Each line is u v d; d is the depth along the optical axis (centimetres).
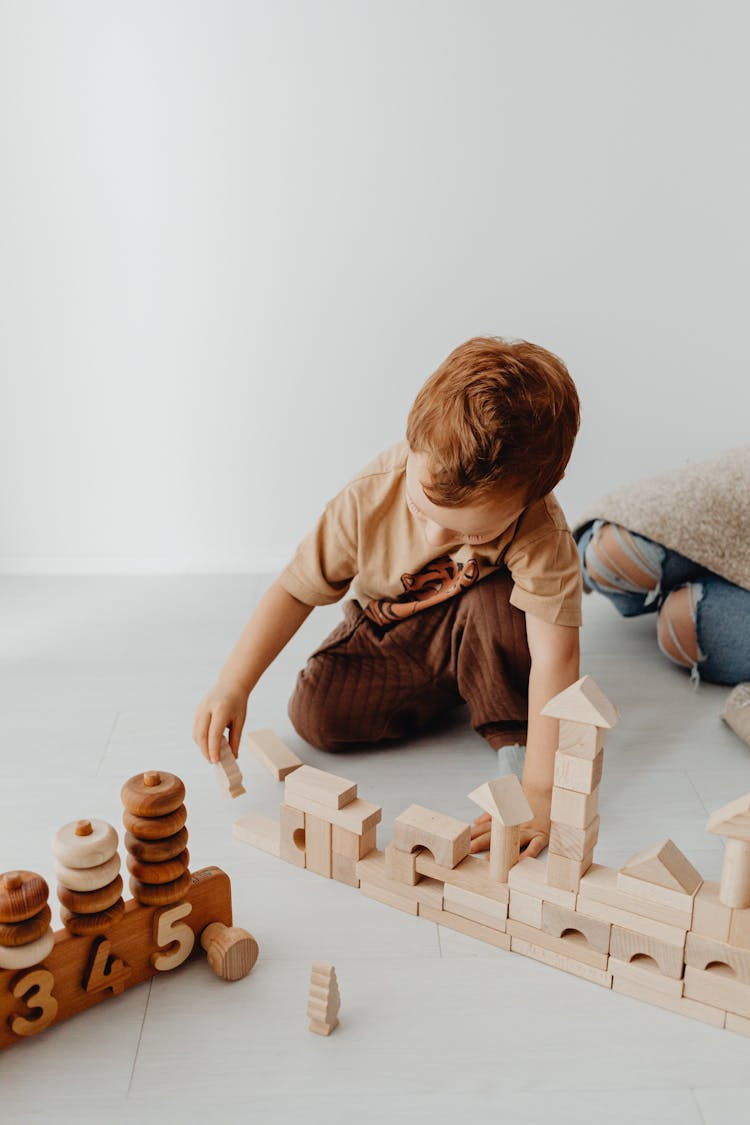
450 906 96
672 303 177
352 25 162
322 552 116
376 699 124
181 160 167
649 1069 82
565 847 88
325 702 124
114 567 187
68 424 179
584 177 171
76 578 185
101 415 179
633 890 86
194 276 173
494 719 123
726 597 139
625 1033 85
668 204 172
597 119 168
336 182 169
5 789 118
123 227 169
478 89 166
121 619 166
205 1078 81
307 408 181
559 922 91
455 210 171
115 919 84
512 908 93
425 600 120
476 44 164
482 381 93
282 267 173
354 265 174
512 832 91
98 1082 80
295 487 186
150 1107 78
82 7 158
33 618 166
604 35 164
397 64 164
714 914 83
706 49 164
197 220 170
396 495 113
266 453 183
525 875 91
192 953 93
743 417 185
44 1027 84
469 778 122
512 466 92
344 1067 82
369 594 124
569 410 99
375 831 103
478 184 170
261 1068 82
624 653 155
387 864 99
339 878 103
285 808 104
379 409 182
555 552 108
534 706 108
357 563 117
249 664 115
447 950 94
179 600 175
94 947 85
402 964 93
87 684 143
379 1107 79
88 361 176
